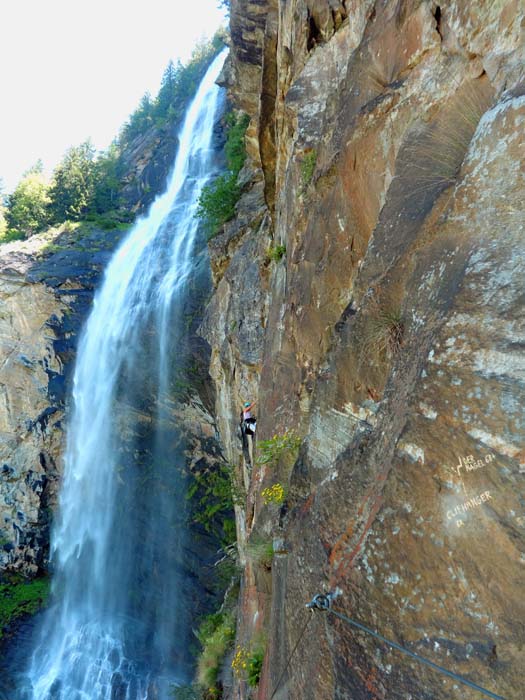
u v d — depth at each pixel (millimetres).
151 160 51344
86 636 23969
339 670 3227
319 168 7168
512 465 2551
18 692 22688
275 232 11578
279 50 12117
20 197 50094
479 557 2580
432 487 2887
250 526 9414
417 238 3990
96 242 36281
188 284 26734
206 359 24094
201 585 21562
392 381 3654
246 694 7930
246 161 23156
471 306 3049
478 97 4168
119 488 26391
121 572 25031
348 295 6082
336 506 3779
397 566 2967
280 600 4992
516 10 3906
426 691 2654
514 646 2357
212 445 23250
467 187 3531
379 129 5445
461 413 2857
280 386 8148
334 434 4695
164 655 21344
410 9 5375
